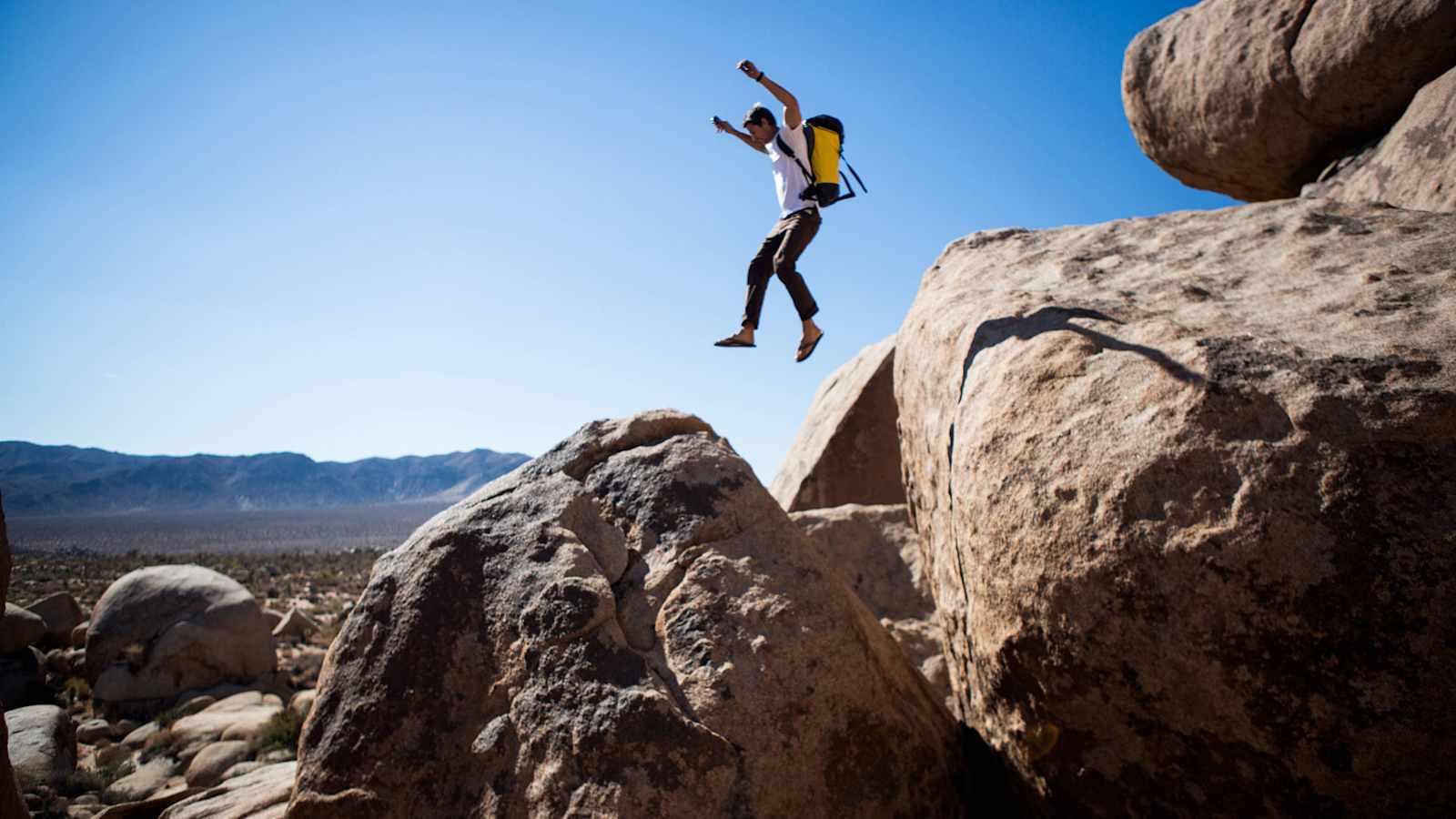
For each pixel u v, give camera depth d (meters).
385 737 3.17
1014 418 3.02
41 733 9.59
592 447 4.05
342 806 3.10
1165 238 4.36
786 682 3.03
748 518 3.63
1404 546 2.05
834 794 2.89
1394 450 2.15
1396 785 2.08
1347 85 6.25
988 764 3.35
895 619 5.55
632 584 3.41
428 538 3.72
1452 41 5.56
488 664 3.25
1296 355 2.54
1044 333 3.32
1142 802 2.57
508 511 3.74
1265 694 2.21
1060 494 2.65
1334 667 2.11
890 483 8.24
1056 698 2.70
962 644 3.67
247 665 14.11
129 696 13.04
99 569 48.12
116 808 5.41
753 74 4.45
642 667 3.06
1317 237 3.63
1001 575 2.81
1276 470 2.26
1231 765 2.33
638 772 2.78
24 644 14.20
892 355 8.44
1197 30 7.65
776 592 3.31
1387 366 2.37
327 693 3.41
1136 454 2.52
